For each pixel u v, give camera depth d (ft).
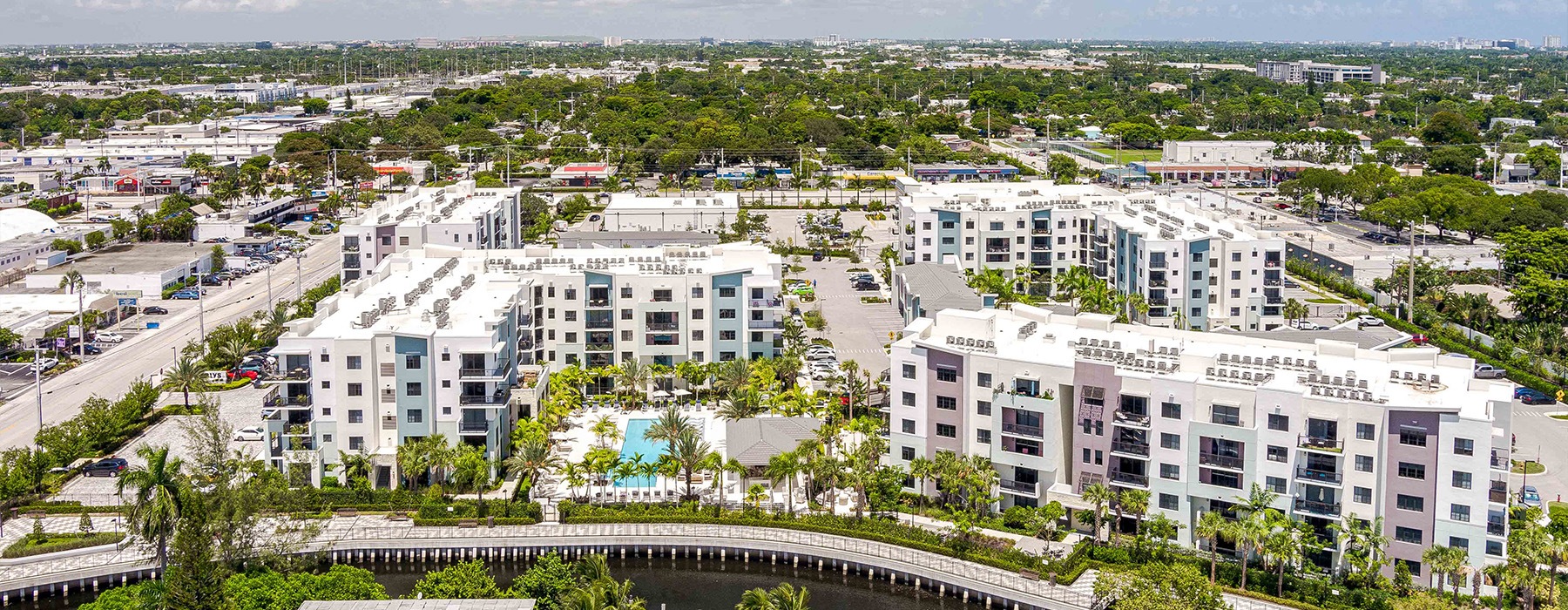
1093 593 577.43
